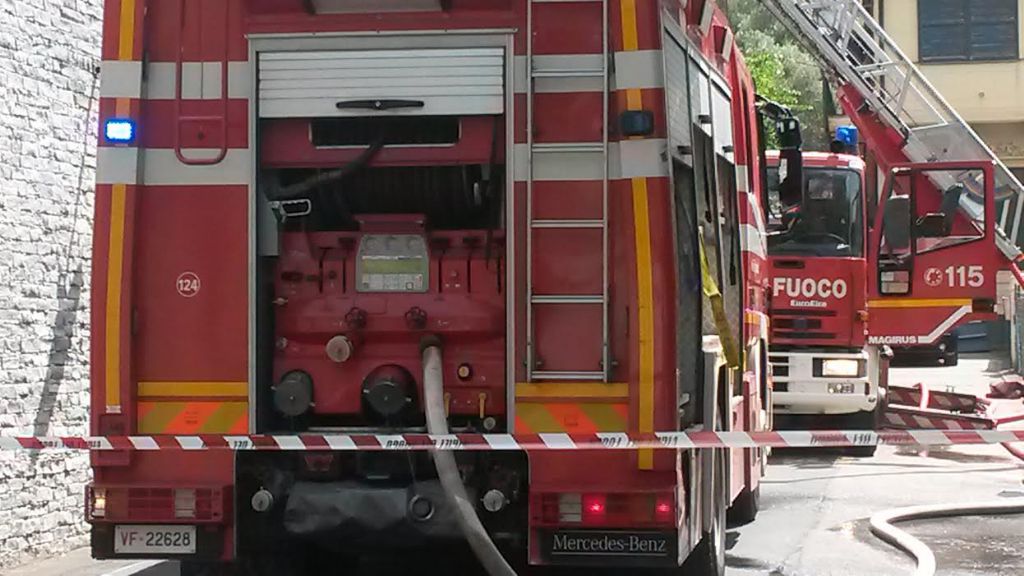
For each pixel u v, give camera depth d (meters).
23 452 10.62
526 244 7.01
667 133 6.91
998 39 35.53
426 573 9.38
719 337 8.22
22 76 10.77
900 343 16.16
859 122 17.48
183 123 7.27
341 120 7.39
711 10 8.22
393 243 7.49
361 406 7.46
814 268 16.39
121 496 7.12
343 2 7.18
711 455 8.02
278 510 7.38
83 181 11.53
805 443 7.39
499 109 7.14
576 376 6.96
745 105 10.38
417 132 7.38
